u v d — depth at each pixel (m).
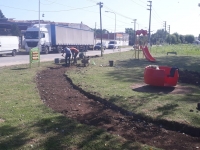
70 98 10.74
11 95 10.70
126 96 10.83
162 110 8.77
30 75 16.41
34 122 7.44
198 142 6.64
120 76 17.03
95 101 10.43
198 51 52.59
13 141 6.15
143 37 38.38
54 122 7.48
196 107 9.17
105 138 6.42
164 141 6.61
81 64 24.42
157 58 35.78
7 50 36.09
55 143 6.08
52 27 44.91
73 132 6.75
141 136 6.89
